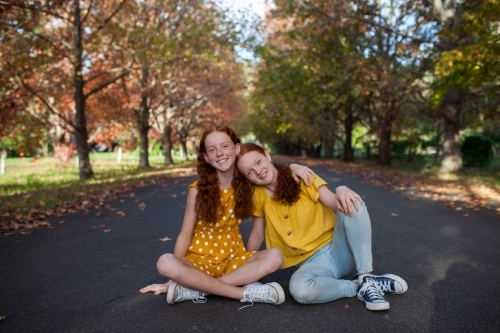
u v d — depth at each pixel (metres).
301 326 2.34
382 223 5.62
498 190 9.16
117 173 18.33
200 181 2.91
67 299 2.88
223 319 2.46
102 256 4.08
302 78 15.27
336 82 16.14
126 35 13.69
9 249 4.43
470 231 5.04
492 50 8.53
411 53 14.02
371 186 10.79
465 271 3.38
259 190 3.03
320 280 2.62
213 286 2.66
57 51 13.55
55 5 11.85
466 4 11.73
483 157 21.94
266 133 44.78
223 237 2.97
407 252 4.05
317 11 13.34
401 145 25.95
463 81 9.81
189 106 27.89
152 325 2.41
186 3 15.93
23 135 15.90
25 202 7.79
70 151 23.98
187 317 2.51
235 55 16.84
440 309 2.56
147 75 21.67
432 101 10.95
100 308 2.70
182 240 2.92
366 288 2.60
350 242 2.73
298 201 2.93
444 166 14.86
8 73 12.09
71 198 8.55
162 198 9.06
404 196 8.59
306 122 29.98
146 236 5.02
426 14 14.01
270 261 2.76
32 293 3.03
